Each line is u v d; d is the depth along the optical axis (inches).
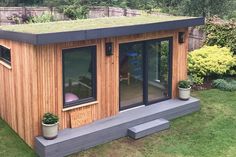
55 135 293.0
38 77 289.1
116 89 338.3
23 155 296.7
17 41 300.0
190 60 470.3
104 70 327.0
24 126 313.3
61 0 901.8
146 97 365.7
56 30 295.9
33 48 282.2
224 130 340.5
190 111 378.3
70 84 311.0
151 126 333.1
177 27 364.2
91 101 322.7
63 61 301.1
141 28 331.9
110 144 314.7
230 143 316.5
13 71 318.7
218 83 454.0
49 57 291.9
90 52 317.1
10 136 328.2
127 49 344.8
